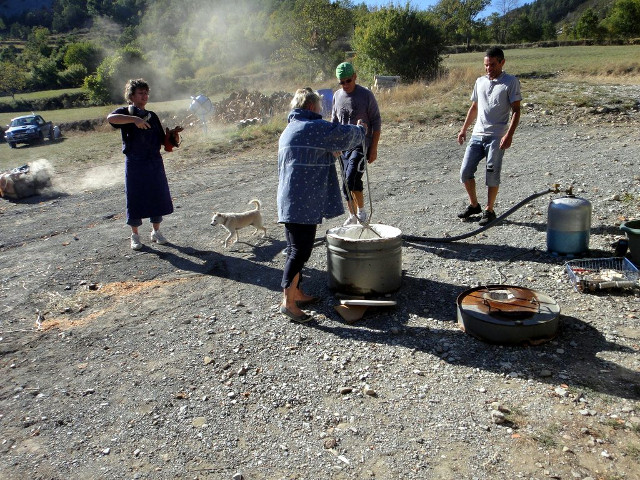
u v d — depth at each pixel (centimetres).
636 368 348
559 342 384
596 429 297
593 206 664
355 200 593
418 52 2353
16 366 394
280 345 402
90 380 371
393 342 398
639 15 5803
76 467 290
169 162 1206
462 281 491
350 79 553
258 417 325
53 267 587
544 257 532
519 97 567
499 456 282
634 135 1070
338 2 3988
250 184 945
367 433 306
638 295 444
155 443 307
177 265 574
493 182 600
